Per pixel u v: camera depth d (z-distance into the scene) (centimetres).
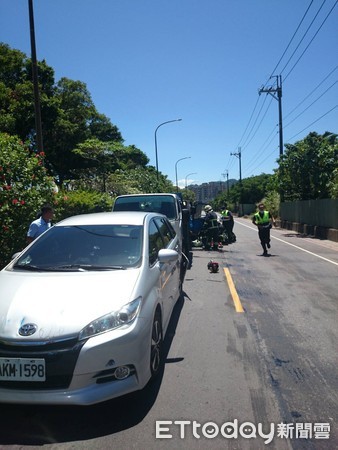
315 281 964
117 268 443
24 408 383
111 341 348
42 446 324
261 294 829
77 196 1537
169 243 634
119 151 2883
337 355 503
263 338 564
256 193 6981
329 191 2478
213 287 898
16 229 781
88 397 338
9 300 378
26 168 824
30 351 338
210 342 548
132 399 396
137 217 557
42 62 2686
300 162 2625
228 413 372
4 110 2417
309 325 621
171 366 471
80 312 358
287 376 445
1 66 2625
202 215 1825
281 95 3247
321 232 2231
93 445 325
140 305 386
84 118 3080
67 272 434
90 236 504
